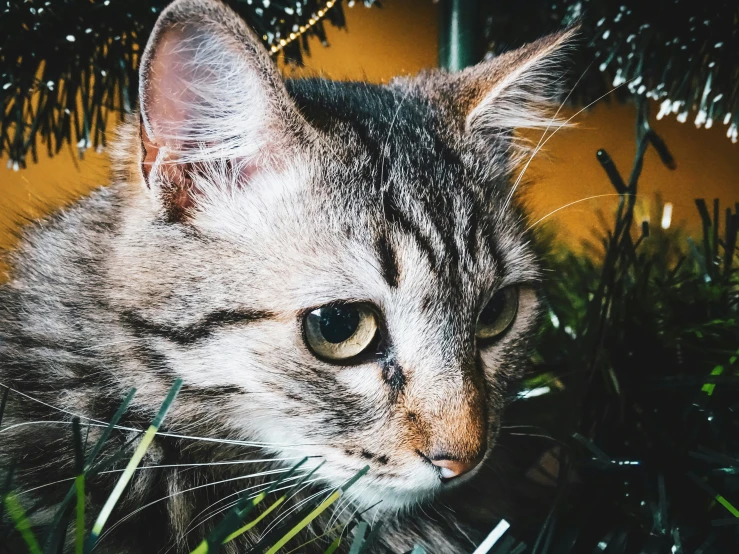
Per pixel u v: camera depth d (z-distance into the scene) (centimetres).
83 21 21
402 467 18
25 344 18
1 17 20
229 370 17
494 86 22
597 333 22
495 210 21
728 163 44
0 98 21
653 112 42
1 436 17
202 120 18
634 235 31
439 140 20
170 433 17
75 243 19
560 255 31
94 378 18
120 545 17
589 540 18
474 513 20
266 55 17
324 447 18
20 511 13
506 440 22
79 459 13
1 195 31
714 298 23
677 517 18
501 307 21
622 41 24
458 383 18
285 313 17
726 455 18
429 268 18
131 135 19
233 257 17
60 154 33
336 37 35
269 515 18
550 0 27
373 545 18
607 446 20
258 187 18
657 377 21
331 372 17
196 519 17
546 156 27
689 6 23
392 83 24
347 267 17
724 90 23
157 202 18
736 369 20
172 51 16
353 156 19
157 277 18
